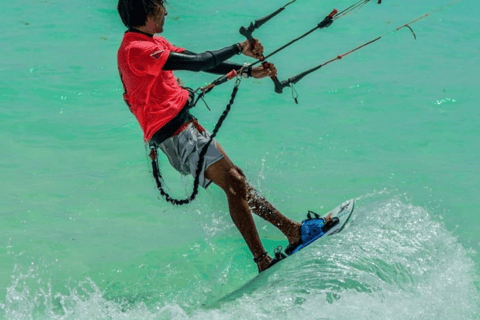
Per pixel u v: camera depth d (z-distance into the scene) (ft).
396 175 72.38
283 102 97.45
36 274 53.93
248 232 52.16
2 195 68.18
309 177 72.54
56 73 108.78
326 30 135.54
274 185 70.18
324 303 44.34
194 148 51.39
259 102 97.55
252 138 83.97
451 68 111.96
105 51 122.83
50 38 130.41
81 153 80.07
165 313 46.37
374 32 133.90
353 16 146.10
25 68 110.73
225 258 57.67
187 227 63.57
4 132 85.30
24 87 101.50
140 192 70.33
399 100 97.30
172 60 49.21
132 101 51.01
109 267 55.52
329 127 87.66
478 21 141.79
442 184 69.56
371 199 66.03
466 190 67.97
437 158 77.10
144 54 48.88
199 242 60.54
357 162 76.54
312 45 125.59
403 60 116.67
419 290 46.68
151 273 54.80
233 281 53.98
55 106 95.04
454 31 134.62
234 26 139.95
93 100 98.02
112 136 85.46
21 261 55.83
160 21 50.85
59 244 59.11
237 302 45.88
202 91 52.75
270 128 87.40
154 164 53.21
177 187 71.20
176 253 58.34
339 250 49.55
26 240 59.47
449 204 64.59
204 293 51.75
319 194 68.18
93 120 90.63
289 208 65.16
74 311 47.85
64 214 64.95
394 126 87.56
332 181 71.31
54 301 49.73
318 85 104.42
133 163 77.46
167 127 50.98
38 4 158.71
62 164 76.84
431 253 50.49
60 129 87.15
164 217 65.26
